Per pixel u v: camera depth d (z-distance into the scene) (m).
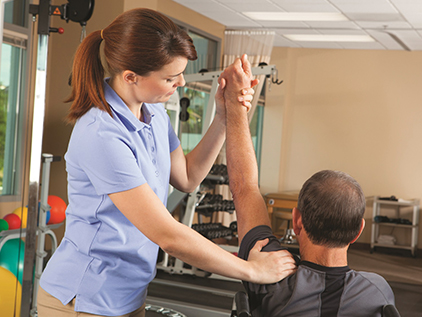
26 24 1.82
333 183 1.02
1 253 2.06
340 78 7.05
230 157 1.24
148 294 3.90
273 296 1.03
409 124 6.77
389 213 6.79
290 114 7.29
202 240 0.99
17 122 2.03
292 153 7.30
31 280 1.55
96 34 1.05
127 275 1.09
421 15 4.91
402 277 5.27
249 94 1.24
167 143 1.22
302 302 1.01
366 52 6.92
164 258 4.71
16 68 1.96
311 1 4.74
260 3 4.97
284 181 7.36
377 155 6.91
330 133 7.12
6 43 1.92
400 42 6.23
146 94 1.04
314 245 1.04
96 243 1.06
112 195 1.00
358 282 1.02
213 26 5.96
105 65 1.09
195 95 5.93
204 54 5.92
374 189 6.92
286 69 7.21
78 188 1.07
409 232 6.71
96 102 1.01
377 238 6.78
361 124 6.97
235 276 1.00
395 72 6.82
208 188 4.63
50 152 4.62
